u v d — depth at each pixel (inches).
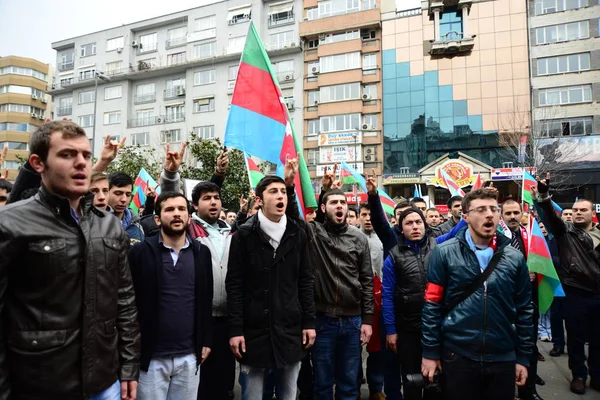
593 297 172.6
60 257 75.4
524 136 895.7
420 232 145.5
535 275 176.4
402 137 1045.2
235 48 1213.7
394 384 151.3
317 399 133.3
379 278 174.7
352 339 137.4
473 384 109.7
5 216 72.0
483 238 113.9
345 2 1115.3
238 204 717.9
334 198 145.3
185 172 713.0
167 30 1342.3
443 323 114.4
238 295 118.6
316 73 1106.7
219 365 137.1
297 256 123.6
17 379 71.3
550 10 977.5
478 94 1005.8
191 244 115.9
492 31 1007.6
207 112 1213.1
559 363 209.2
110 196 146.4
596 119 922.7
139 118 1320.1
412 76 1050.7
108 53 1396.4
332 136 1066.7
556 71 961.5
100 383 79.6
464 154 978.1
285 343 115.6
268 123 157.5
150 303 105.8
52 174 76.9
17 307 72.9
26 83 1758.1
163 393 105.4
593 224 199.6
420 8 1064.8
